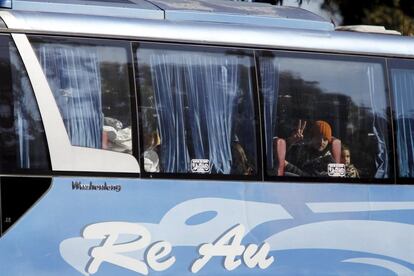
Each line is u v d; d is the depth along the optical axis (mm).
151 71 25094
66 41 24250
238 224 25641
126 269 24297
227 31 26188
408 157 28234
